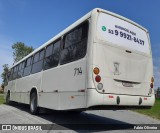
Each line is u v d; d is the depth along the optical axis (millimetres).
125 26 8133
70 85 7855
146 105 8102
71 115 11414
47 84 9922
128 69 7816
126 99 7488
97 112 13453
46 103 9773
